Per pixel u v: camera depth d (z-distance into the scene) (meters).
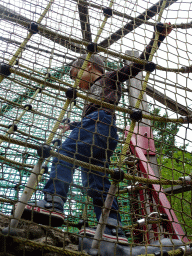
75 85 2.00
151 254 1.80
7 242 1.80
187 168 4.45
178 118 2.25
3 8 2.27
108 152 2.33
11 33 1.83
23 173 3.15
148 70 2.18
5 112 3.44
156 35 2.38
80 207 2.98
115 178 1.81
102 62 2.70
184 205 4.20
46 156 1.70
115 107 1.94
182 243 1.97
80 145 2.23
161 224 2.70
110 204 1.81
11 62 2.05
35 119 3.73
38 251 1.90
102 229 1.78
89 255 1.70
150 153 3.82
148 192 3.34
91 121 2.34
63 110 1.95
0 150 3.39
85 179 2.32
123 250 1.89
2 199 2.16
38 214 1.89
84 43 2.31
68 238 2.31
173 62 2.28
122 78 2.48
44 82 1.95
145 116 2.13
